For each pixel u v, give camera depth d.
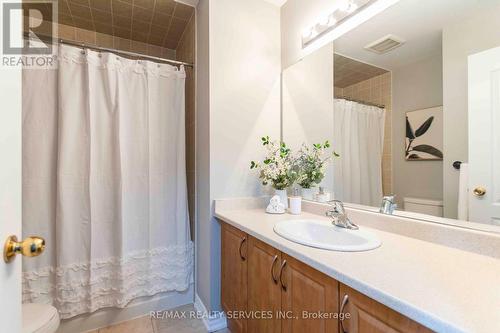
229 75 1.82
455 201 1.02
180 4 1.99
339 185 1.57
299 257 0.93
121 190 1.75
